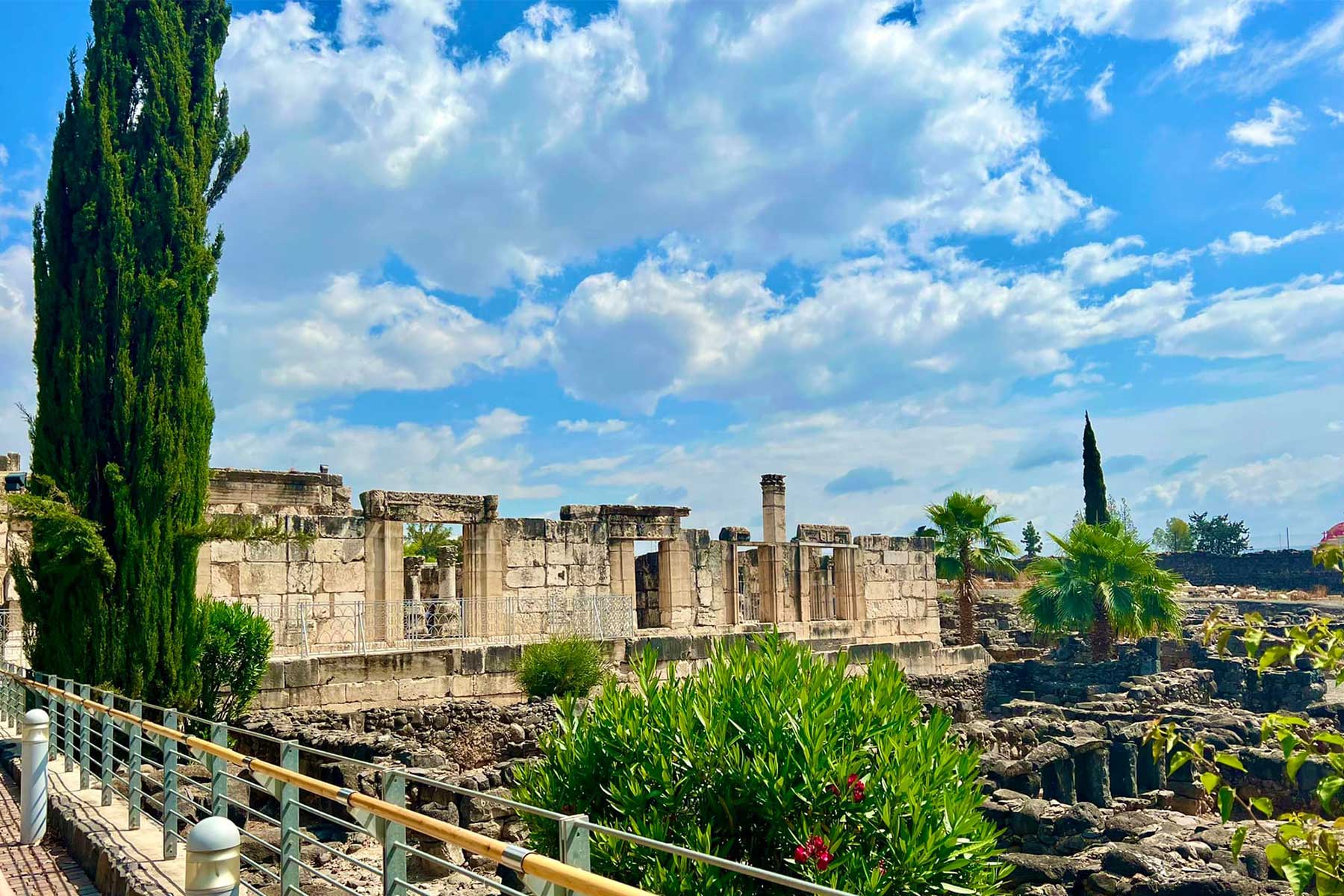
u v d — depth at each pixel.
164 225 20.02
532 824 11.84
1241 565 70.69
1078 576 37.69
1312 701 36.97
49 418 19.19
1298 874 5.82
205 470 20.05
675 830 10.77
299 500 30.50
